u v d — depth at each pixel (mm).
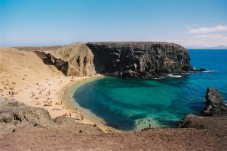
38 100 73000
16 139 29781
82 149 26031
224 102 71062
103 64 139750
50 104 69938
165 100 82062
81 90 94750
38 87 89062
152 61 132375
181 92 94688
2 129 34562
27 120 39500
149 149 25859
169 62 135750
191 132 31875
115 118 62219
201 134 30719
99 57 141375
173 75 134250
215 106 64875
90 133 35594
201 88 102312
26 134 31797
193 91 96438
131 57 132375
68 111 65312
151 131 33906
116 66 135375
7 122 37469
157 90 98438
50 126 38906
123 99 83000
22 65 106062
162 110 70062
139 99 83375
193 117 44375
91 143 28234
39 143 28250
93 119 60562
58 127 38219
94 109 69875
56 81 104000
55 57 123625
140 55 131875
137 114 65938
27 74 100000
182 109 71000
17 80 90125
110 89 99312
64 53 134125
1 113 39156
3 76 88875
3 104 46938
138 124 57938
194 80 121438
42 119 41594
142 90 98375
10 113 39094
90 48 143875
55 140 29438
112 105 74938
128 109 70875
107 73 134250
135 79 123625
